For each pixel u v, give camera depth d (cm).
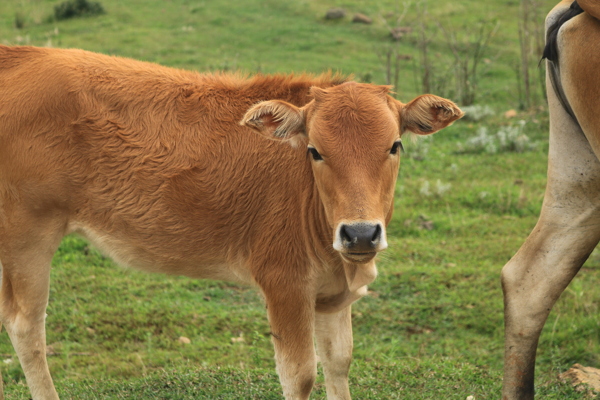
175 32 2102
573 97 363
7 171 434
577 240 402
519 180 1048
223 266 445
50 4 2497
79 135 430
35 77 436
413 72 1759
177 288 745
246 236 430
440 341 628
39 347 452
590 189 389
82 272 770
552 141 398
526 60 1542
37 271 446
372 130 361
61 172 432
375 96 376
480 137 1221
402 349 610
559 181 397
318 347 451
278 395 480
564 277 407
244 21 2244
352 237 344
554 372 549
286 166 418
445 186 1004
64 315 670
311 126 374
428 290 719
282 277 416
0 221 445
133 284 749
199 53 1853
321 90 380
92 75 439
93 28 2147
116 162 432
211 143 430
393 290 728
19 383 537
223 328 661
